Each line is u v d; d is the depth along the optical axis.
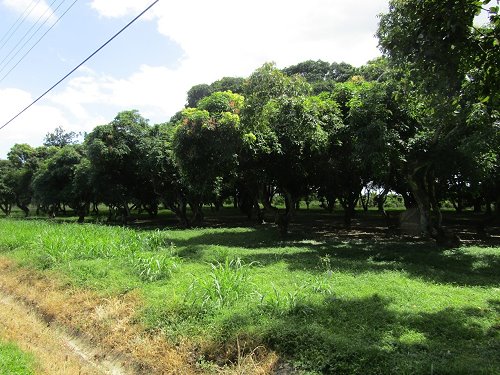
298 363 5.51
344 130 15.77
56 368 5.97
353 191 25.33
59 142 54.94
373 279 9.73
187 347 6.34
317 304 7.43
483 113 8.20
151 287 8.94
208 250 13.98
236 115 16.20
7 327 7.74
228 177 20.44
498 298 8.18
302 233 21.95
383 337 5.98
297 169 19.02
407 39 5.43
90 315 8.07
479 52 5.05
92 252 12.43
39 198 35.31
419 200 16.55
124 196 28.86
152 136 26.34
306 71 31.84
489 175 17.83
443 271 10.99
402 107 13.92
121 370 6.46
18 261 12.52
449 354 5.37
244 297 7.80
